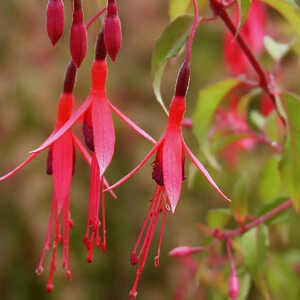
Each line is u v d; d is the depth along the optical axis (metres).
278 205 0.42
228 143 0.45
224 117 0.47
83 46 0.34
